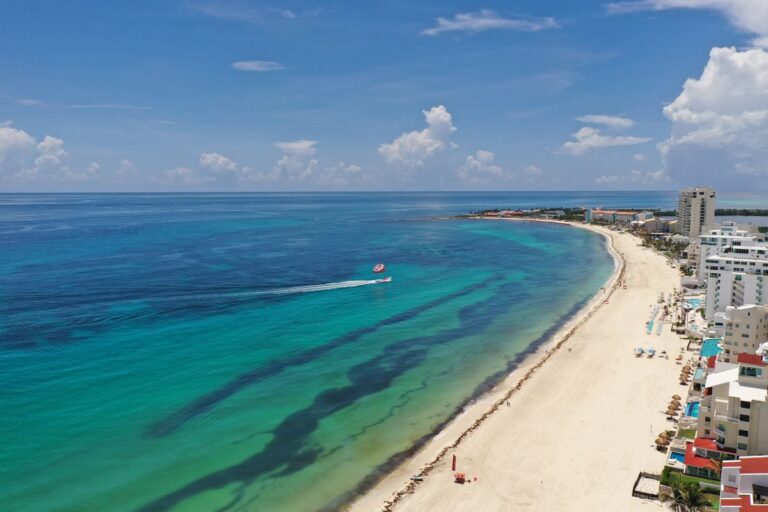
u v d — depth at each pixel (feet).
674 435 264.72
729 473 208.03
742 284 441.27
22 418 269.64
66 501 209.67
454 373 350.23
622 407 299.79
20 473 225.35
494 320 474.08
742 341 328.90
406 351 388.16
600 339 418.31
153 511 207.41
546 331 445.78
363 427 276.41
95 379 318.45
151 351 368.48
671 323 462.19
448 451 253.24
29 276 594.24
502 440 263.70
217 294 537.65
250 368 344.90
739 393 237.66
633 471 237.25
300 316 468.34
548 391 320.70
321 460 246.06
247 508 212.02
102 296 513.04
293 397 306.35
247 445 255.29
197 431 265.34
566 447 257.55
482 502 215.92
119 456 241.14
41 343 377.30
